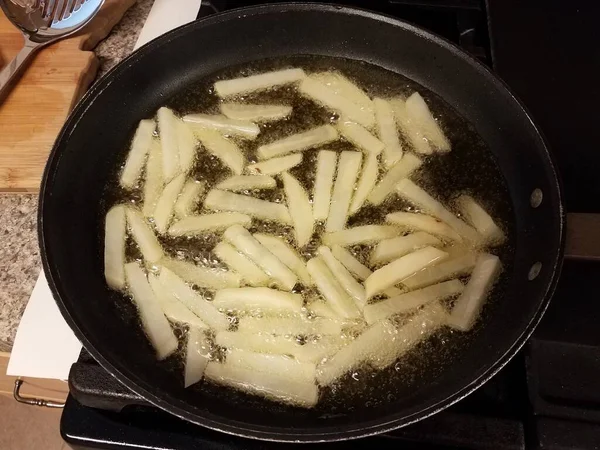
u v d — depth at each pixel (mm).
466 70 346
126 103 353
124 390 275
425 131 351
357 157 339
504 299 292
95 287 301
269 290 293
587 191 320
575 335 279
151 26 421
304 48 380
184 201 325
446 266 300
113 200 331
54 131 371
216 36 359
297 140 345
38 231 273
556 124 346
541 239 290
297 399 269
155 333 286
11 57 405
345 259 306
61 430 285
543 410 265
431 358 281
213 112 363
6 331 329
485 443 267
